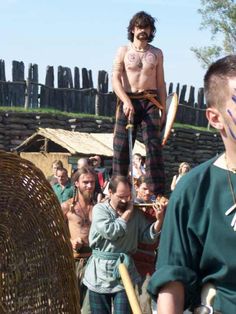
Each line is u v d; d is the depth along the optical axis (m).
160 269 3.10
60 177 10.61
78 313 5.14
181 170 12.60
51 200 5.07
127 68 7.72
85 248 7.43
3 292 4.84
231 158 3.11
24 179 4.96
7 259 4.89
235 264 3.01
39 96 21.95
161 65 7.78
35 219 5.02
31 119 20.81
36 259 5.02
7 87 21.41
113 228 6.71
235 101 3.05
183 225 3.09
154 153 7.73
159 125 7.75
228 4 29.59
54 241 5.08
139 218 6.93
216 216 3.05
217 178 3.10
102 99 23.50
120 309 6.77
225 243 3.03
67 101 22.72
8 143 20.42
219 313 3.04
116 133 7.81
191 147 25.09
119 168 7.78
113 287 6.81
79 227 7.46
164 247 3.12
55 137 17.22
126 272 4.09
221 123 3.12
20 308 4.93
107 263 6.82
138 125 7.84
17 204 4.95
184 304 3.12
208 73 3.17
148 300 7.03
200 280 3.13
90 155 16.80
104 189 9.88
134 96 7.72
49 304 5.04
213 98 3.12
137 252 7.10
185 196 3.11
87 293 6.98
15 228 4.93
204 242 3.07
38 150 18.12
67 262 5.11
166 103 7.90
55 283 5.07
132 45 7.78
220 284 3.06
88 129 22.03
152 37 7.74
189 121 27.00
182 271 3.06
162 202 6.80
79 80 23.09
